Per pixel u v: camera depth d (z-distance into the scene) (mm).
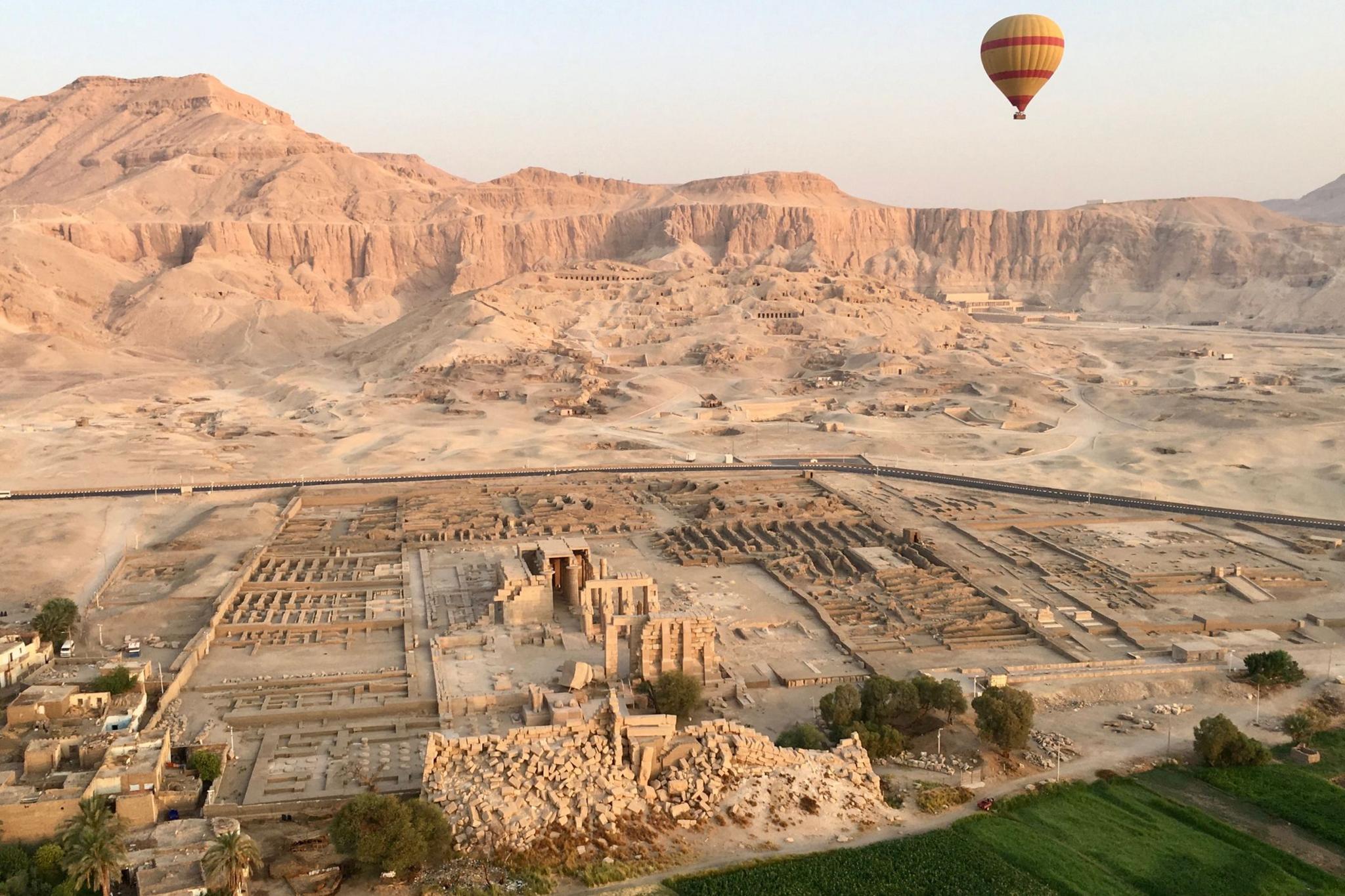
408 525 180625
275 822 85875
